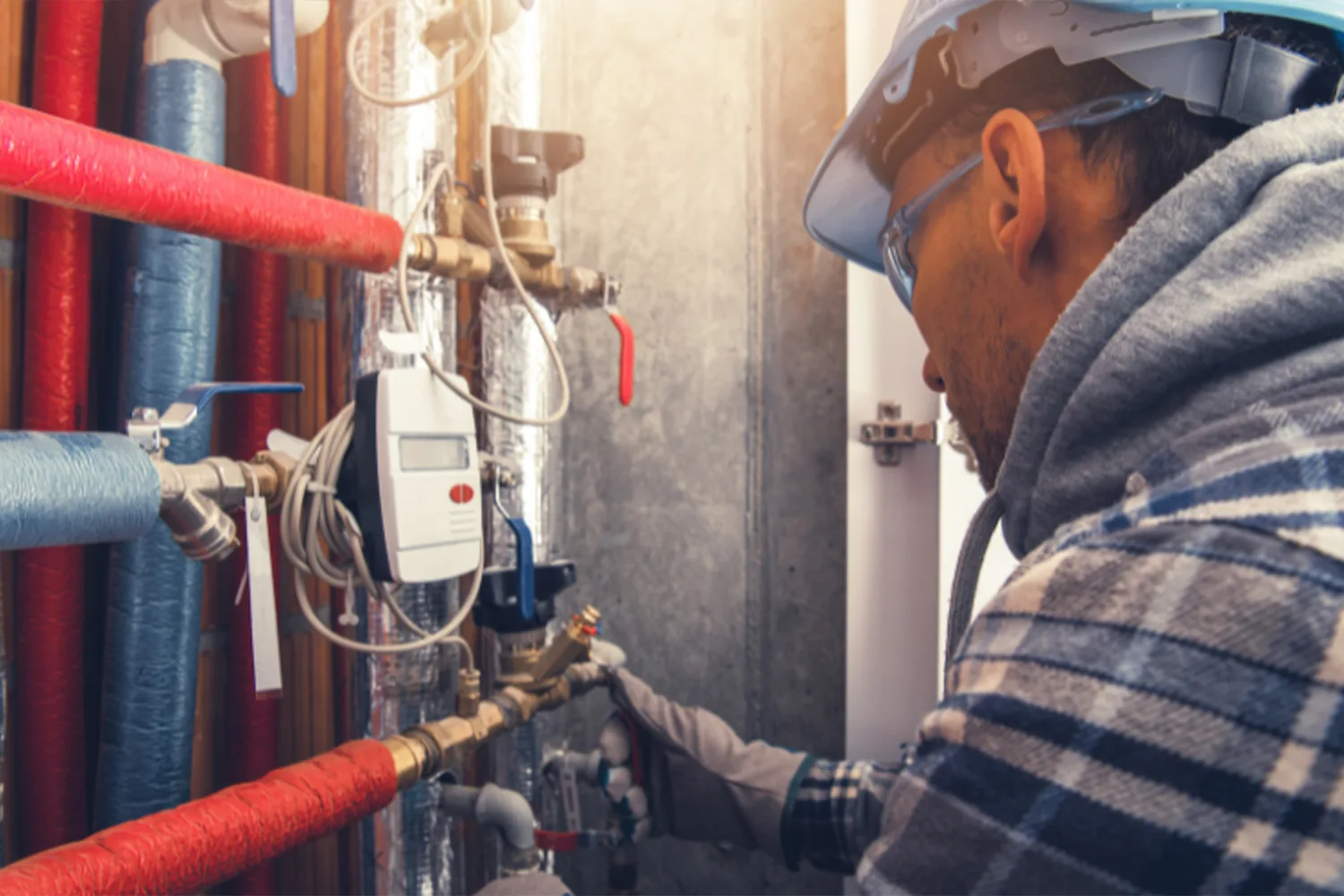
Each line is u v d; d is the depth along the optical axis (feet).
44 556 2.48
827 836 2.86
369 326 3.00
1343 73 1.51
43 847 2.48
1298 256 1.16
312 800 2.23
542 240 3.21
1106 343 1.30
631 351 3.40
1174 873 0.95
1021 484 1.46
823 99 4.34
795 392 4.42
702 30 4.50
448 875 3.20
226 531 2.09
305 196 2.35
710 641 4.54
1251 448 1.07
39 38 2.46
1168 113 1.44
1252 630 0.96
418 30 2.95
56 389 2.48
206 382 2.60
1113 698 1.00
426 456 2.46
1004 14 1.56
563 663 3.07
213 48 2.53
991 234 1.63
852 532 4.21
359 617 3.06
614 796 3.12
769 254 4.44
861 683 4.21
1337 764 0.91
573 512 4.67
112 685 2.50
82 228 2.54
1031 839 1.01
